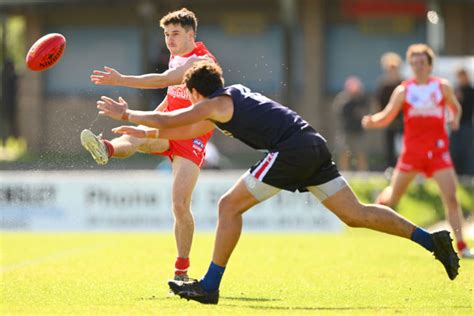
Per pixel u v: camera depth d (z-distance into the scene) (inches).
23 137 3742.6
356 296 1110.4
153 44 3631.9
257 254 1596.9
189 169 1166.3
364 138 3294.8
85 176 2397.9
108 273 1342.3
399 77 2324.1
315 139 1000.2
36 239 1979.6
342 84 3673.7
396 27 3649.1
